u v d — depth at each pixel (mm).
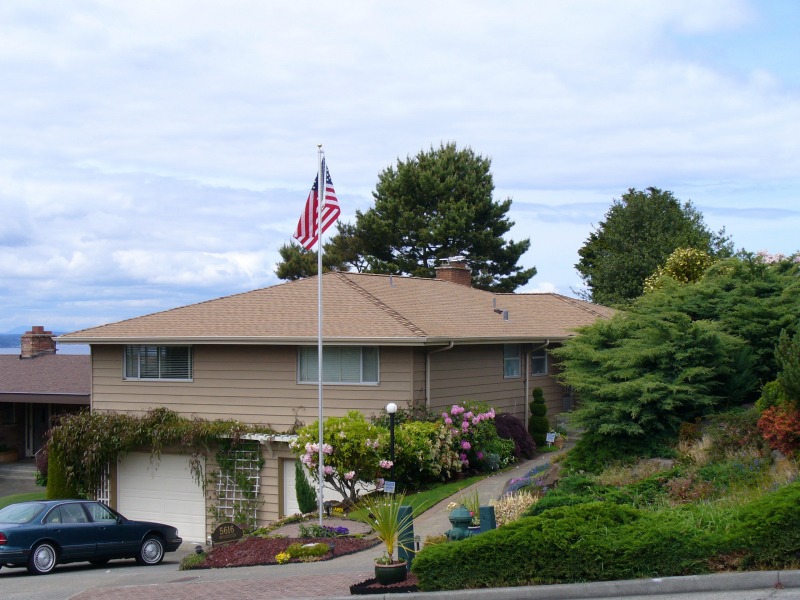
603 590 10875
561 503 14398
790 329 19359
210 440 23625
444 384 23594
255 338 22875
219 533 18062
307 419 23062
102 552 17984
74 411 33031
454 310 26859
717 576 10750
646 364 18828
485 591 11070
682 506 13547
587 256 54719
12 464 32906
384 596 11266
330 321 23328
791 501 11102
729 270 22672
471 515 13539
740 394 18984
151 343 24391
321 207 17719
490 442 23406
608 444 18484
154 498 24578
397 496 19984
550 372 29234
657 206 47906
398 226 49438
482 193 49750
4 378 32469
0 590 14688
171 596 12906
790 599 10008
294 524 18906
